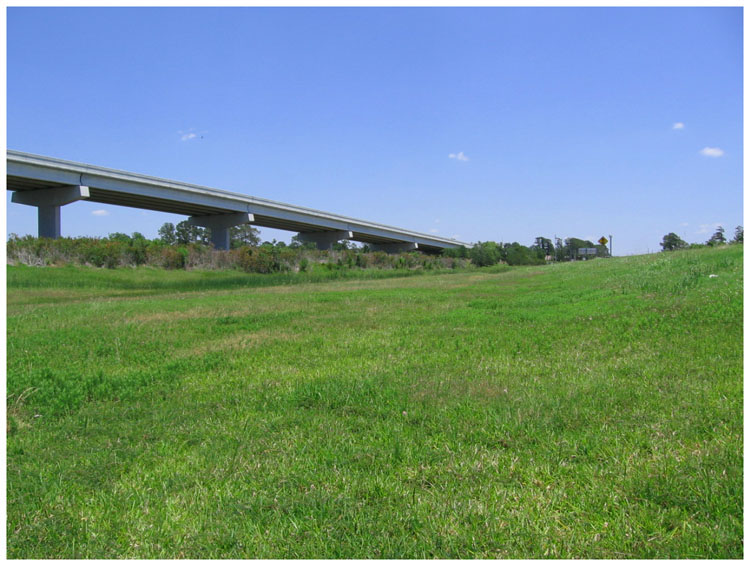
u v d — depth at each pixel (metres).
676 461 3.68
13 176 33.50
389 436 4.41
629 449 3.94
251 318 12.02
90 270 26.80
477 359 7.29
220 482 3.70
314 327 10.68
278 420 4.92
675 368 6.20
